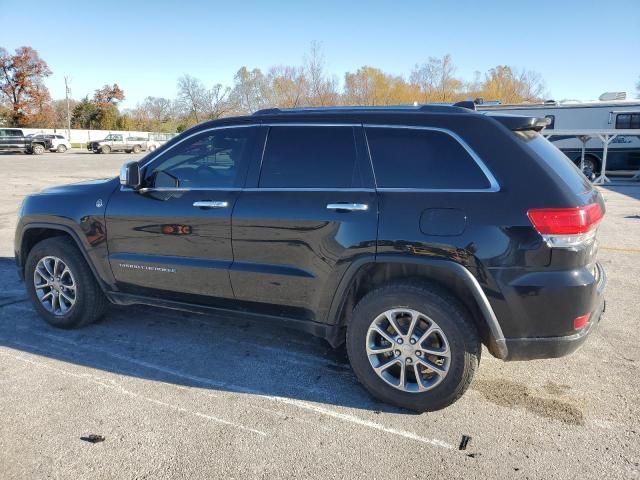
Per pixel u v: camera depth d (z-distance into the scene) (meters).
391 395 3.27
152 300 4.11
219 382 3.63
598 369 3.82
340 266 3.27
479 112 3.24
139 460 2.76
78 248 4.39
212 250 3.71
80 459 2.76
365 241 3.17
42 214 4.40
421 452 2.84
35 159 32.41
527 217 2.89
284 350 4.17
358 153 3.34
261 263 3.55
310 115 3.55
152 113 75.31
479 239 2.94
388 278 3.33
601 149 19.14
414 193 3.14
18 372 3.74
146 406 3.30
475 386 3.57
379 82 44.12
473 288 2.96
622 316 4.90
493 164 3.02
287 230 3.41
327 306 3.41
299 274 3.43
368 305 3.24
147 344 4.27
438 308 3.05
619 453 2.83
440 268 3.04
